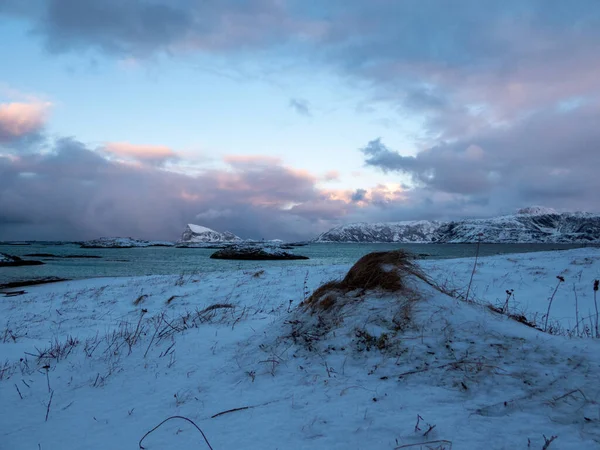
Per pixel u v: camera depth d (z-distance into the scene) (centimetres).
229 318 793
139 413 385
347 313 505
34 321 1104
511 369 359
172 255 7675
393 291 523
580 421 279
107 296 1437
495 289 1201
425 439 274
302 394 373
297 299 1162
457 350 401
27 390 490
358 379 384
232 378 445
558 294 1084
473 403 318
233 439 305
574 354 375
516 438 266
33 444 339
